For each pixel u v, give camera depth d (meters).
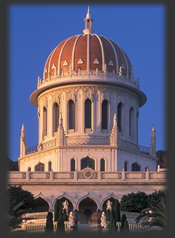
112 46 127.00
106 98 123.12
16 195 101.75
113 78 123.50
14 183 109.56
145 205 100.88
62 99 123.69
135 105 128.62
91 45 125.69
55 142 119.62
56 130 124.19
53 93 125.44
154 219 74.12
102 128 122.00
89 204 111.62
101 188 110.19
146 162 124.19
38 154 122.06
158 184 109.88
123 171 111.00
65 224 92.44
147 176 110.38
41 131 127.56
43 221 96.75
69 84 123.44
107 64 124.62
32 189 109.69
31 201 103.25
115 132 118.81
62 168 117.06
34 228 89.62
